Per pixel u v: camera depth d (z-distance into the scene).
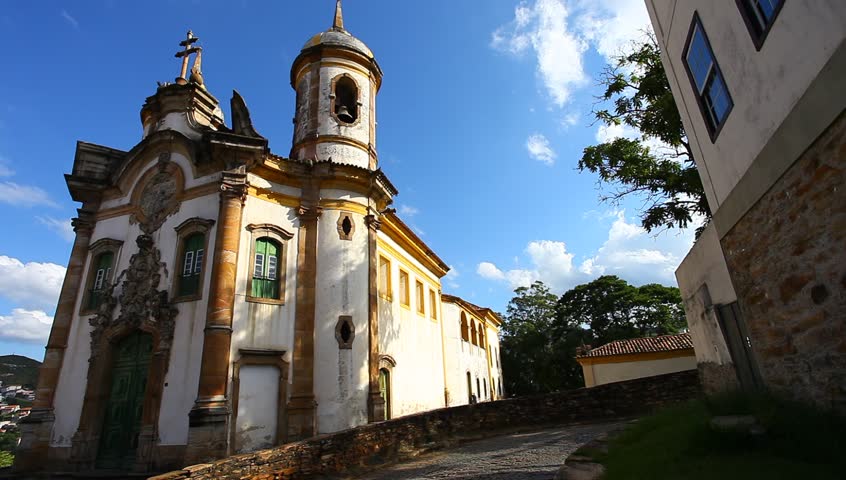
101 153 18.88
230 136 14.88
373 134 20.09
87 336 15.82
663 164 16.03
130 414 14.27
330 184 17.02
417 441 13.98
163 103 17.41
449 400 27.11
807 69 4.65
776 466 4.33
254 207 15.42
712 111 7.38
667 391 14.49
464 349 32.22
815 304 5.02
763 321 6.44
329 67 19.69
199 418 12.39
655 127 15.84
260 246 15.35
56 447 14.62
